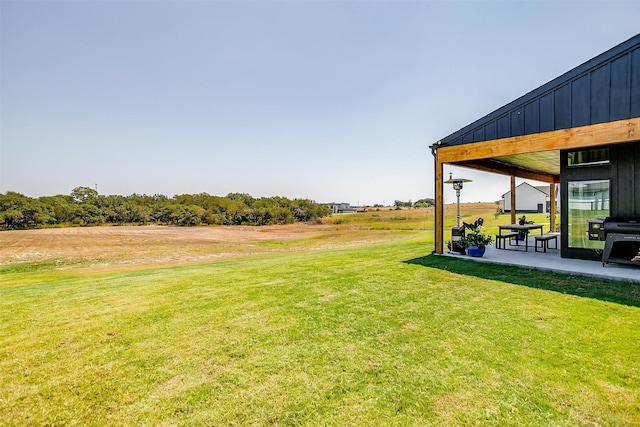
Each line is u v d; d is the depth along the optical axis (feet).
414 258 25.84
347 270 21.91
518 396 7.20
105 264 48.16
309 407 7.04
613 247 19.90
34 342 10.72
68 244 80.74
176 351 9.87
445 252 27.84
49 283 25.02
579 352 9.09
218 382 8.11
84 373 8.67
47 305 15.21
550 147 20.35
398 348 9.68
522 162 31.76
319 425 6.48
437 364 8.68
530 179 40.63
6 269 44.83
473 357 8.99
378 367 8.63
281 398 7.39
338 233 101.81
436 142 26.81
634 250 19.69
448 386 7.66
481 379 7.91
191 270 26.89
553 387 7.48
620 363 8.45
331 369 8.59
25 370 8.87
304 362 9.00
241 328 11.60
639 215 19.89
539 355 8.99
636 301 13.26
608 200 21.18
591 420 6.38
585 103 19.24
